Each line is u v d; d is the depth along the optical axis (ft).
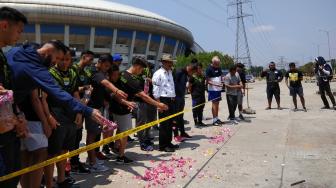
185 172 18.20
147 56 248.52
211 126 32.73
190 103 59.93
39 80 10.65
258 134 27.99
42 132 13.00
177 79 26.48
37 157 13.02
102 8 213.87
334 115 36.78
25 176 13.19
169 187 15.98
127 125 19.99
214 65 33.17
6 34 9.58
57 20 199.11
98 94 19.04
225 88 35.24
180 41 279.69
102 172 18.49
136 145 25.18
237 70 36.63
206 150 23.03
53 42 12.68
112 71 19.75
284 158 20.49
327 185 15.90
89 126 18.13
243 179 16.96
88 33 213.46
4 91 9.15
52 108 14.58
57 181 15.44
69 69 16.14
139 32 235.40
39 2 195.21
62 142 14.92
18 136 10.09
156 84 22.97
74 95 16.42
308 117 36.17
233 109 35.01
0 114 9.14
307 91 77.25
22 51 10.87
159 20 245.04
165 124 22.94
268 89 44.65
